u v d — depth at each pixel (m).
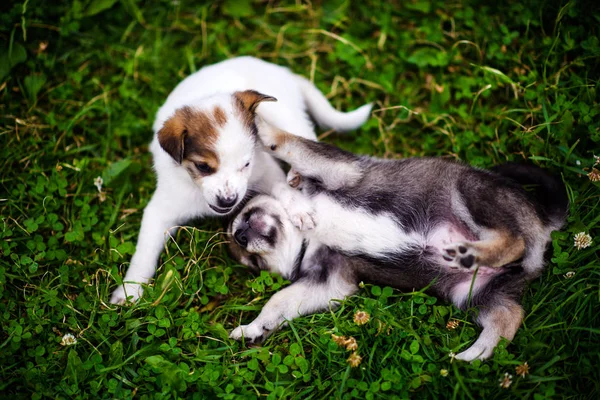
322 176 1.29
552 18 1.41
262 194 1.31
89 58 1.46
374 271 1.28
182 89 1.34
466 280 1.26
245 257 1.31
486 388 1.20
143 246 1.31
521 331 1.23
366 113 1.39
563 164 1.31
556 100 1.35
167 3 1.49
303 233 1.29
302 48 1.49
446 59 1.44
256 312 1.30
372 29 1.49
